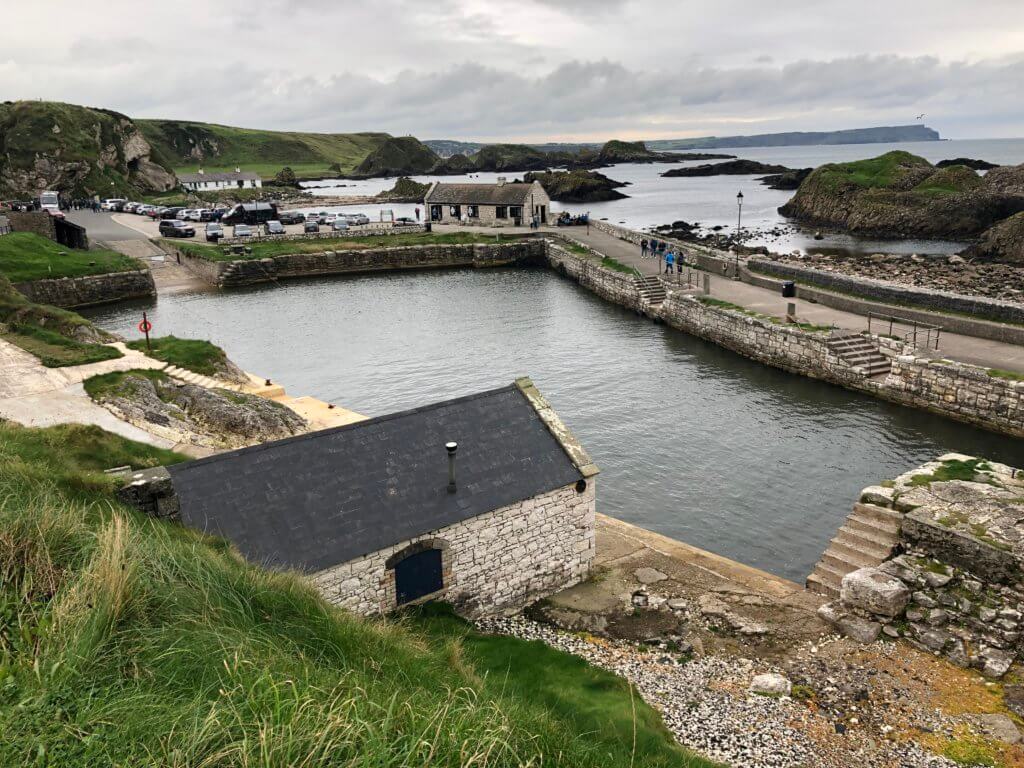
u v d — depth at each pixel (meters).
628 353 44.94
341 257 76.25
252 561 13.40
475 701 9.16
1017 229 67.31
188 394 29.38
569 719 11.84
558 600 17.23
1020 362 32.53
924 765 11.67
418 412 17.61
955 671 14.10
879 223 93.25
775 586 18.08
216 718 6.27
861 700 13.31
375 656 10.20
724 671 14.30
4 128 121.00
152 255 75.19
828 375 37.75
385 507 15.32
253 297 64.25
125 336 49.84
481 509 15.80
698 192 169.75
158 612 8.20
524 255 80.69
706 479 27.80
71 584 7.96
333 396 38.16
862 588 15.81
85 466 19.25
